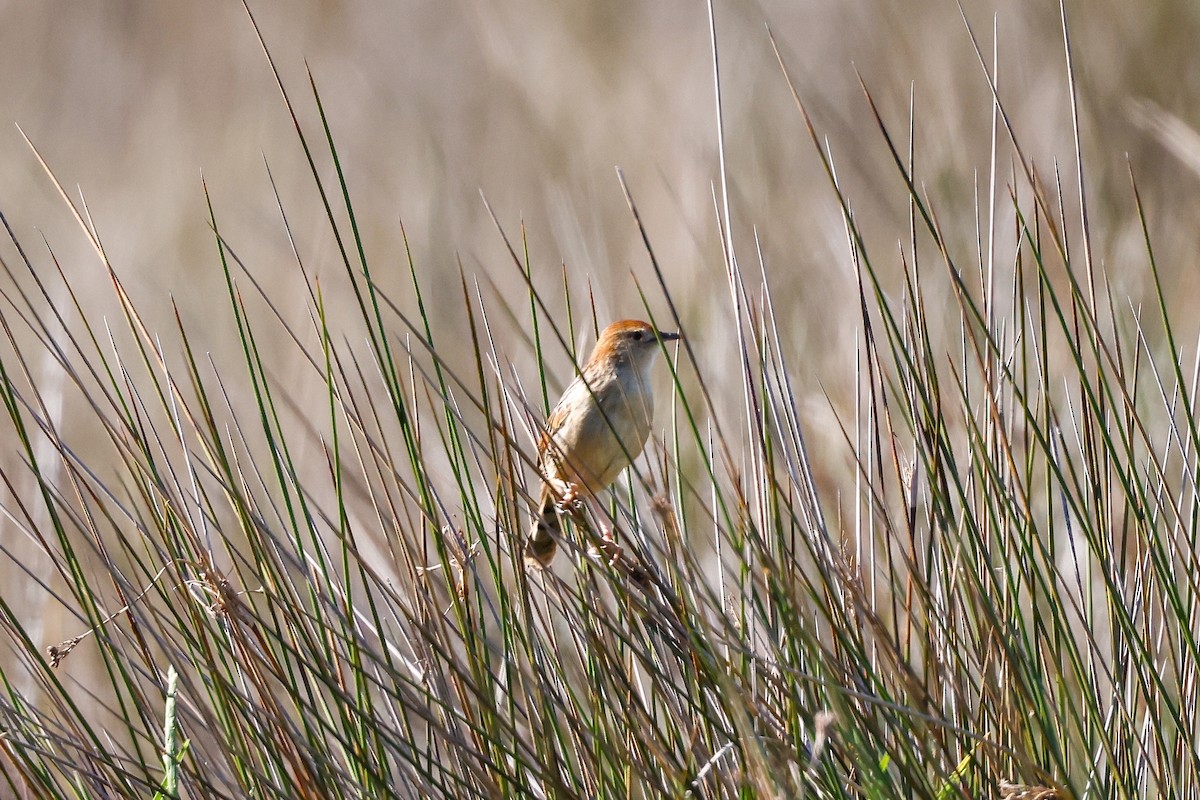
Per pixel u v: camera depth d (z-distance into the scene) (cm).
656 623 727
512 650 738
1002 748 656
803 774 673
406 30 2958
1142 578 777
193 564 718
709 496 1174
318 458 1339
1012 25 2039
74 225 2462
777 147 2028
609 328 995
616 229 1903
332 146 697
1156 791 757
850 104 2086
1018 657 703
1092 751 770
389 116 2689
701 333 1470
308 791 703
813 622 789
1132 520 915
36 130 2955
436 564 859
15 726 737
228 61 3050
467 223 2067
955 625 736
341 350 1683
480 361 704
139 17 3177
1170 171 1634
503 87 2497
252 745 761
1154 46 1875
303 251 2105
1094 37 1947
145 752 981
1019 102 1834
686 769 696
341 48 2986
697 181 1661
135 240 2322
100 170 2748
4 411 1385
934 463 721
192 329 1934
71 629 1208
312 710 738
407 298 1853
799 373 1234
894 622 711
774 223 1745
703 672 727
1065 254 723
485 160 2345
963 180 1630
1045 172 1574
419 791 727
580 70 2505
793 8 2431
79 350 740
